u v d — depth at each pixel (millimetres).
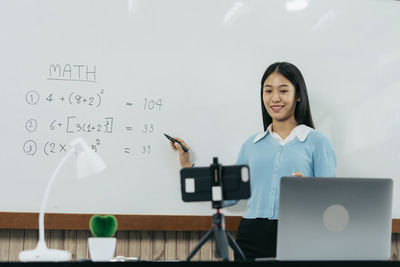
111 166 2629
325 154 2611
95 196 2588
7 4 2621
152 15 2771
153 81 2734
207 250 2684
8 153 2535
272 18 2902
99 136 2637
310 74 2908
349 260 1485
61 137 2596
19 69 2596
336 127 2896
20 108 2574
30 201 2523
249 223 2545
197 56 2799
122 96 2688
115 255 2580
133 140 2672
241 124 2799
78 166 1638
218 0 2854
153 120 2711
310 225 1502
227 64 2824
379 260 1488
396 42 3025
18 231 2506
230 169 1511
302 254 1499
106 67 2688
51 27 2652
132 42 2734
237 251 1520
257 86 2838
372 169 2904
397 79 2994
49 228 2506
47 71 2623
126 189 2631
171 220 2646
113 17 2727
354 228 1518
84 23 2689
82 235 2562
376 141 2928
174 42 2781
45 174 2555
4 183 2512
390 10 3037
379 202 1534
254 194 2605
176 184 2686
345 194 1518
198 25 2818
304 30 2932
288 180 1510
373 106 2949
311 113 2883
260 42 2873
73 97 2633
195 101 2770
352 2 3006
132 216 2607
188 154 2709
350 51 2967
